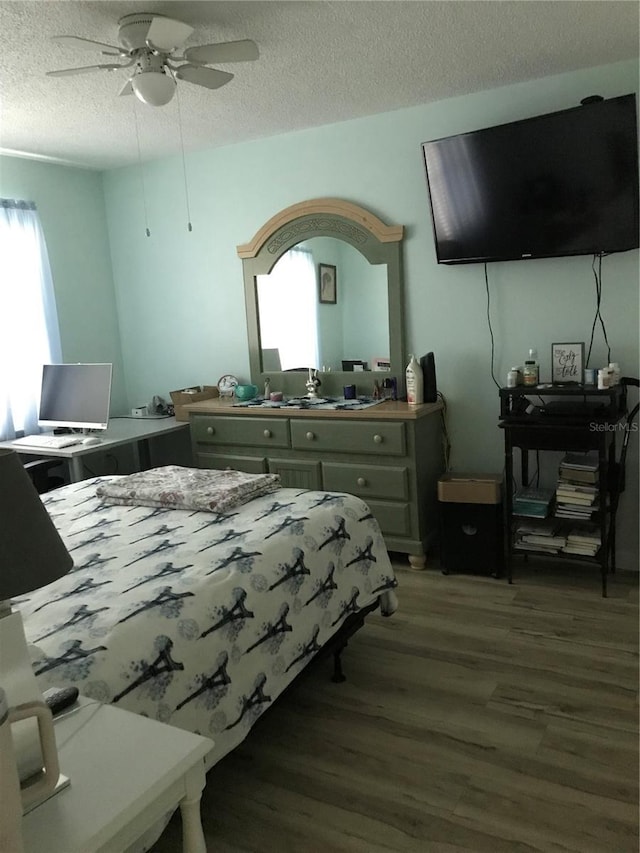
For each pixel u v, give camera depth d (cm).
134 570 196
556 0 238
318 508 245
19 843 82
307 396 413
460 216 338
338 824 182
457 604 312
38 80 287
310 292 407
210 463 406
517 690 241
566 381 334
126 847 98
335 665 253
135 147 412
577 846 170
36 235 421
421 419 346
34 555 105
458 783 196
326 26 250
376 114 368
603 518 305
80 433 411
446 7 239
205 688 172
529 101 328
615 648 266
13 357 411
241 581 193
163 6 229
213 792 197
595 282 329
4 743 81
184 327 466
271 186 411
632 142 288
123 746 109
